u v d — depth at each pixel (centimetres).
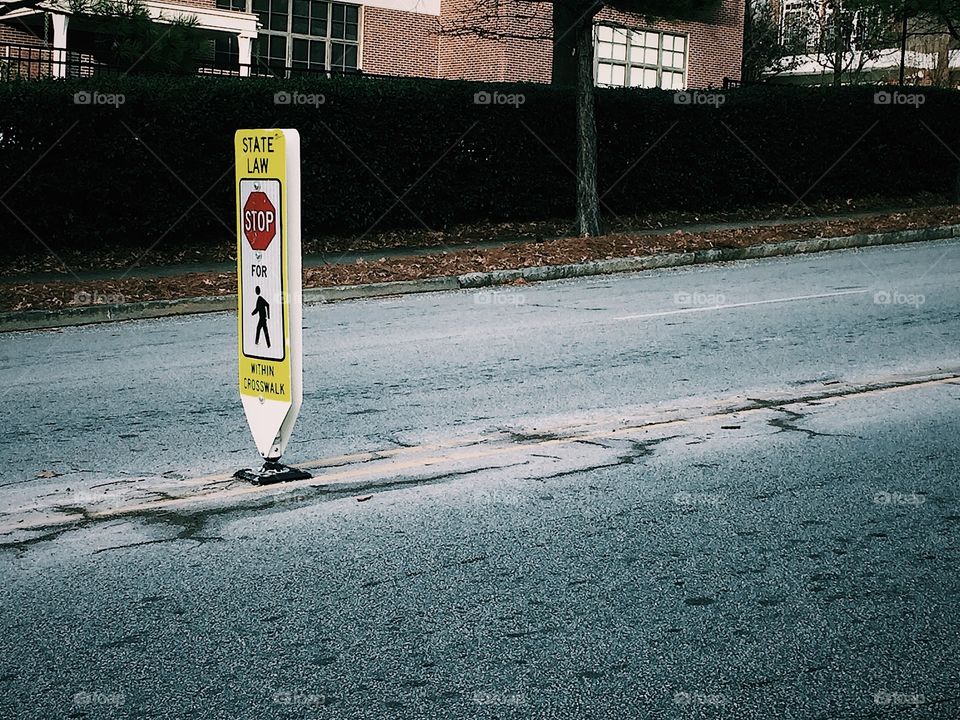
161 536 540
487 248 1845
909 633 426
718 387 857
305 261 1747
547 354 1012
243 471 640
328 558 507
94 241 1767
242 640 424
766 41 4088
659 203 2262
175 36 1717
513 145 2089
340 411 804
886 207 2425
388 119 1953
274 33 2908
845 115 2439
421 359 1001
